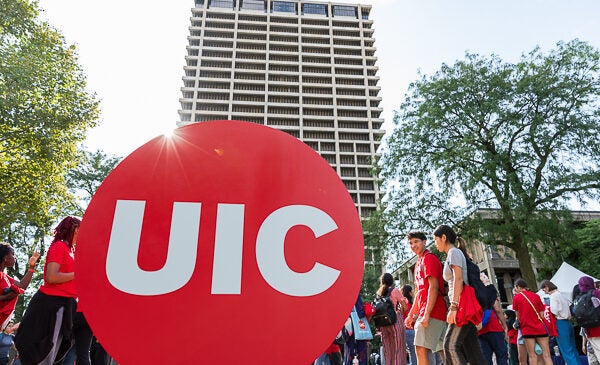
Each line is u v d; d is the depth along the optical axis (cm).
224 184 197
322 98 8675
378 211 1942
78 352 357
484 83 1769
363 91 8906
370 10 9931
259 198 197
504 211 1627
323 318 185
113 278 175
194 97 8138
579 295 575
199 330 173
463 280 353
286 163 206
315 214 200
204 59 8581
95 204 185
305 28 9450
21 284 450
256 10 9494
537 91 1647
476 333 345
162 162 197
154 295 175
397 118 2009
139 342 169
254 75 8731
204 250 184
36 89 1432
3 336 661
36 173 1506
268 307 181
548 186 1608
